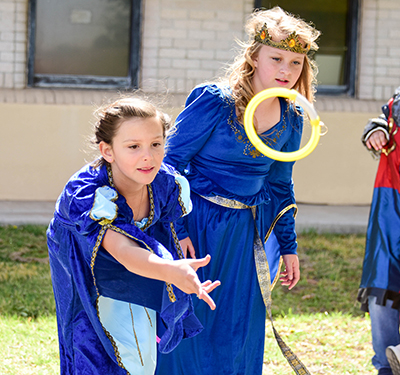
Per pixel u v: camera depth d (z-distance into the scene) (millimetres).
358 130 8234
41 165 7719
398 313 3447
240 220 2906
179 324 2482
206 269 2885
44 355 3777
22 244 6105
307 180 8227
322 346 4191
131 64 7938
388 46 8312
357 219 7477
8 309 4508
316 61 8297
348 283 5535
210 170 2891
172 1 7852
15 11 7574
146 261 1979
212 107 2779
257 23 2787
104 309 2439
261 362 3035
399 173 3418
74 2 7770
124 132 2158
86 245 2248
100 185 2236
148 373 2512
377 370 3664
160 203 2379
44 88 7777
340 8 8242
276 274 3117
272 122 2859
